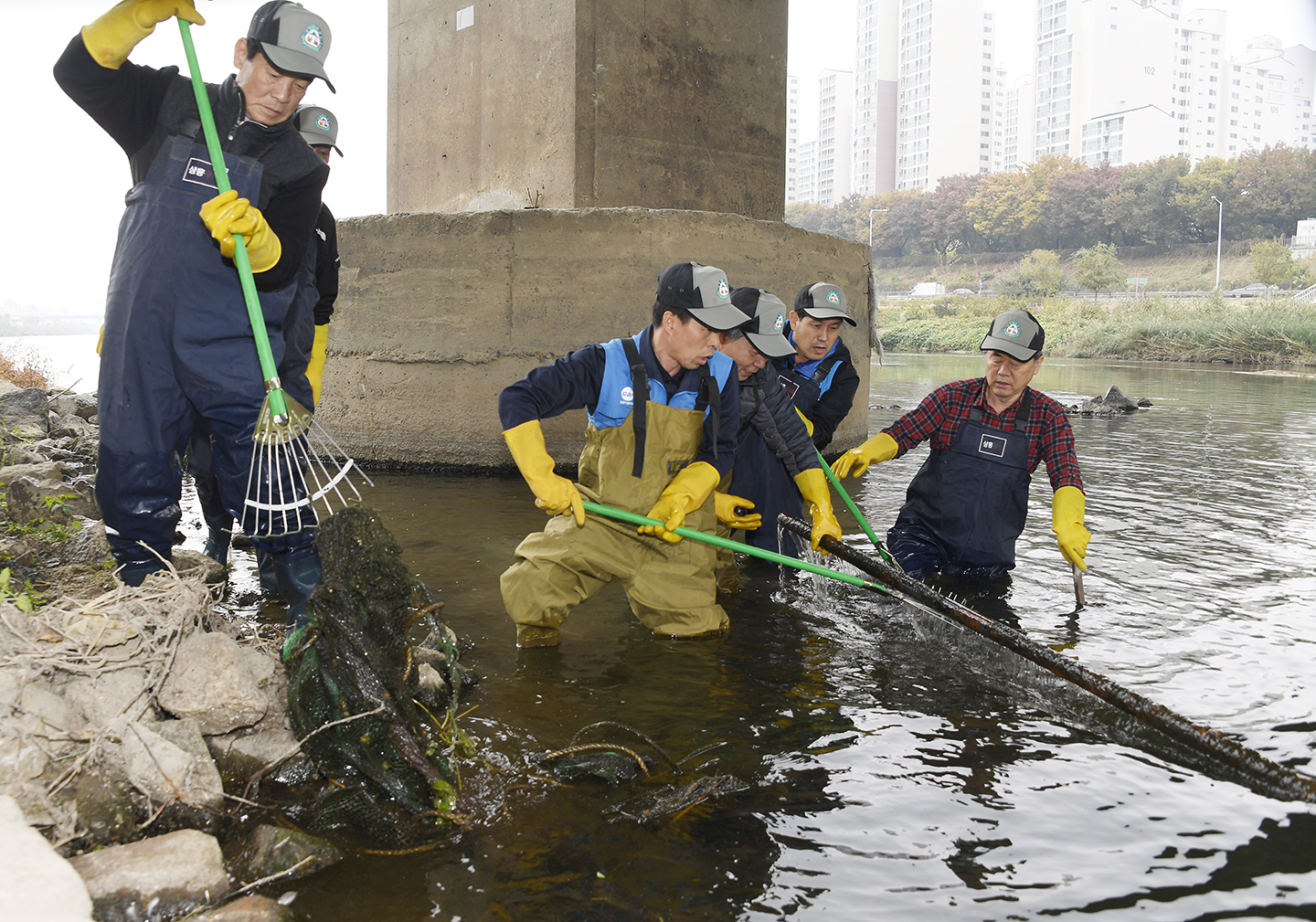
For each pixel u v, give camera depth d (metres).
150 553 3.05
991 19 143.00
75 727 2.31
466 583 4.35
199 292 2.90
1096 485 7.16
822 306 4.71
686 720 2.98
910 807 2.47
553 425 7.19
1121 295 64.06
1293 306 32.19
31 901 1.69
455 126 8.35
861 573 4.68
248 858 2.13
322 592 2.42
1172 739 2.91
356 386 7.60
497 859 2.20
